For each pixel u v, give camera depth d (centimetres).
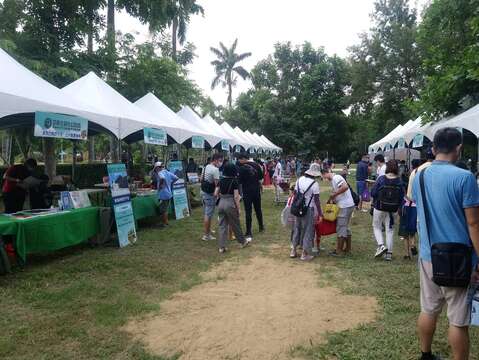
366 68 3197
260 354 360
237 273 618
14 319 431
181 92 2131
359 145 5222
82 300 489
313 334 399
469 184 261
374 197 677
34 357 351
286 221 731
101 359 351
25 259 596
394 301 486
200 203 1441
